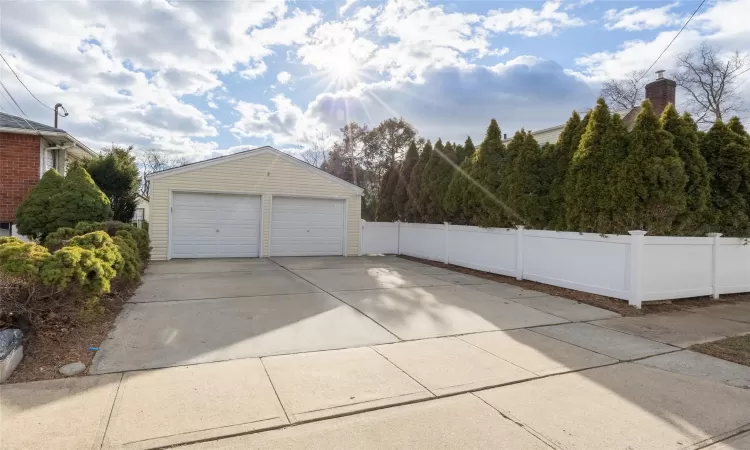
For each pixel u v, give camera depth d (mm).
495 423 2988
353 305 6770
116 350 4301
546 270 9000
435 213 13797
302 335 5062
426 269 11602
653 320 6324
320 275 9984
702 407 3330
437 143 14297
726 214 8234
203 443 2625
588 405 3326
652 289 7258
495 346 4840
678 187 7117
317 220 14703
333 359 4250
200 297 7074
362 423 2939
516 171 9633
